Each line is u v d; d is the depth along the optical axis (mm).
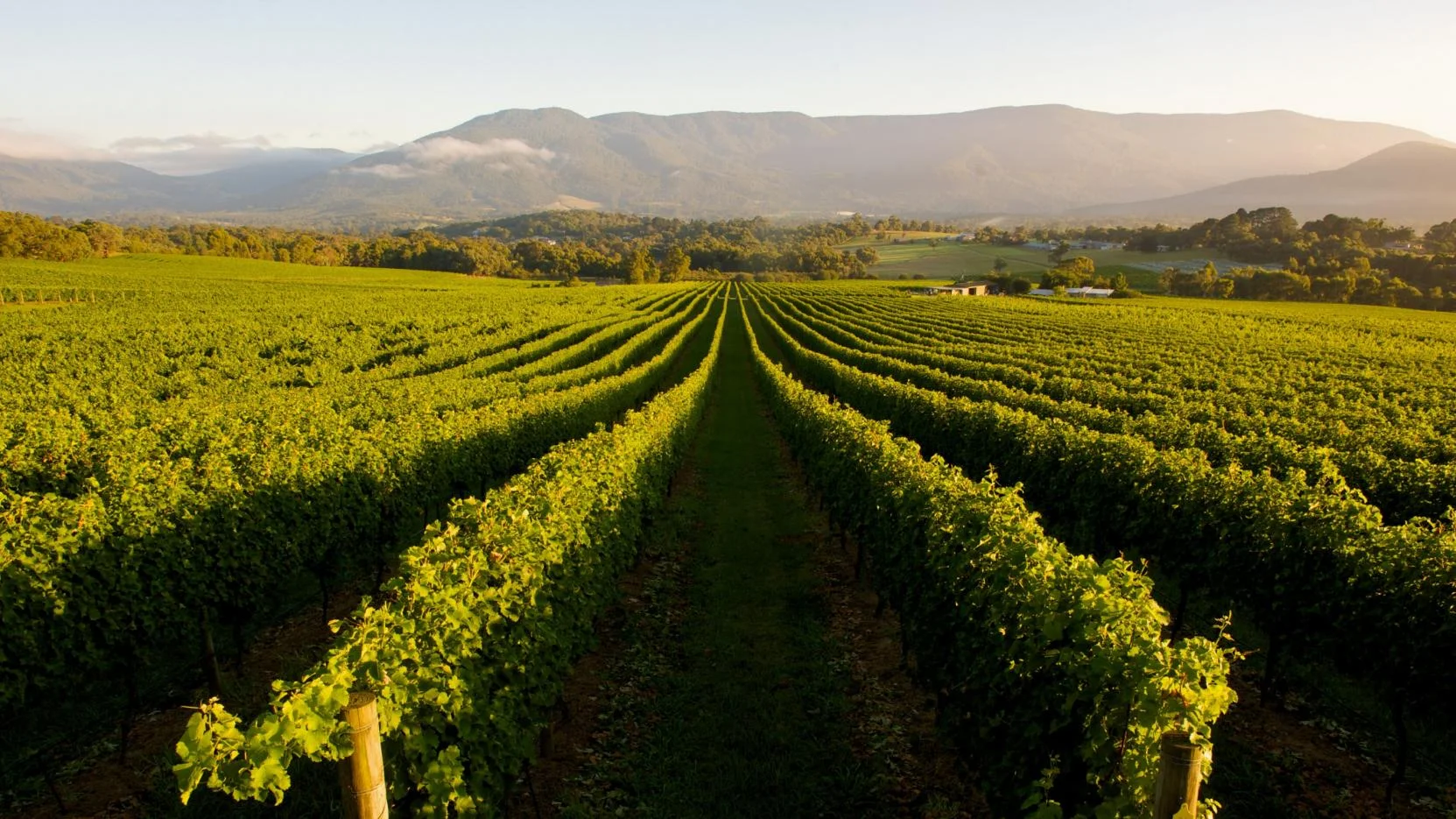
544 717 7637
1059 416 20656
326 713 4363
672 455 18484
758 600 12367
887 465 11656
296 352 36875
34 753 7840
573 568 8812
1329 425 18734
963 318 73688
